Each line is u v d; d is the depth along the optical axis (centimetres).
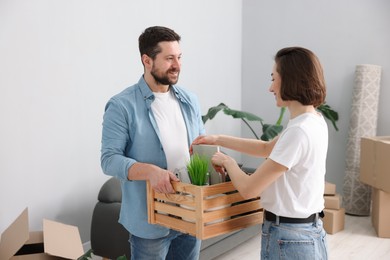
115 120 163
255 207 160
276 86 145
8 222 268
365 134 413
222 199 147
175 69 166
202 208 141
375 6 420
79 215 313
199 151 162
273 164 134
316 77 138
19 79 266
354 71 438
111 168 160
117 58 331
